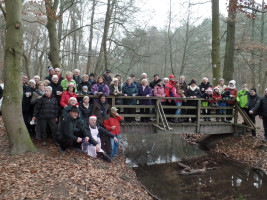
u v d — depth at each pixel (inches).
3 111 218.7
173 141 426.3
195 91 336.8
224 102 347.6
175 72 1036.5
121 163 270.4
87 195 166.1
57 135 228.5
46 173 186.2
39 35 884.6
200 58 965.2
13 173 180.2
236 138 351.9
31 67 1311.5
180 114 338.3
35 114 245.9
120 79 333.1
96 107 264.2
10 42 211.9
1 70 873.5
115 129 265.9
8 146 238.2
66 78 281.3
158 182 246.1
